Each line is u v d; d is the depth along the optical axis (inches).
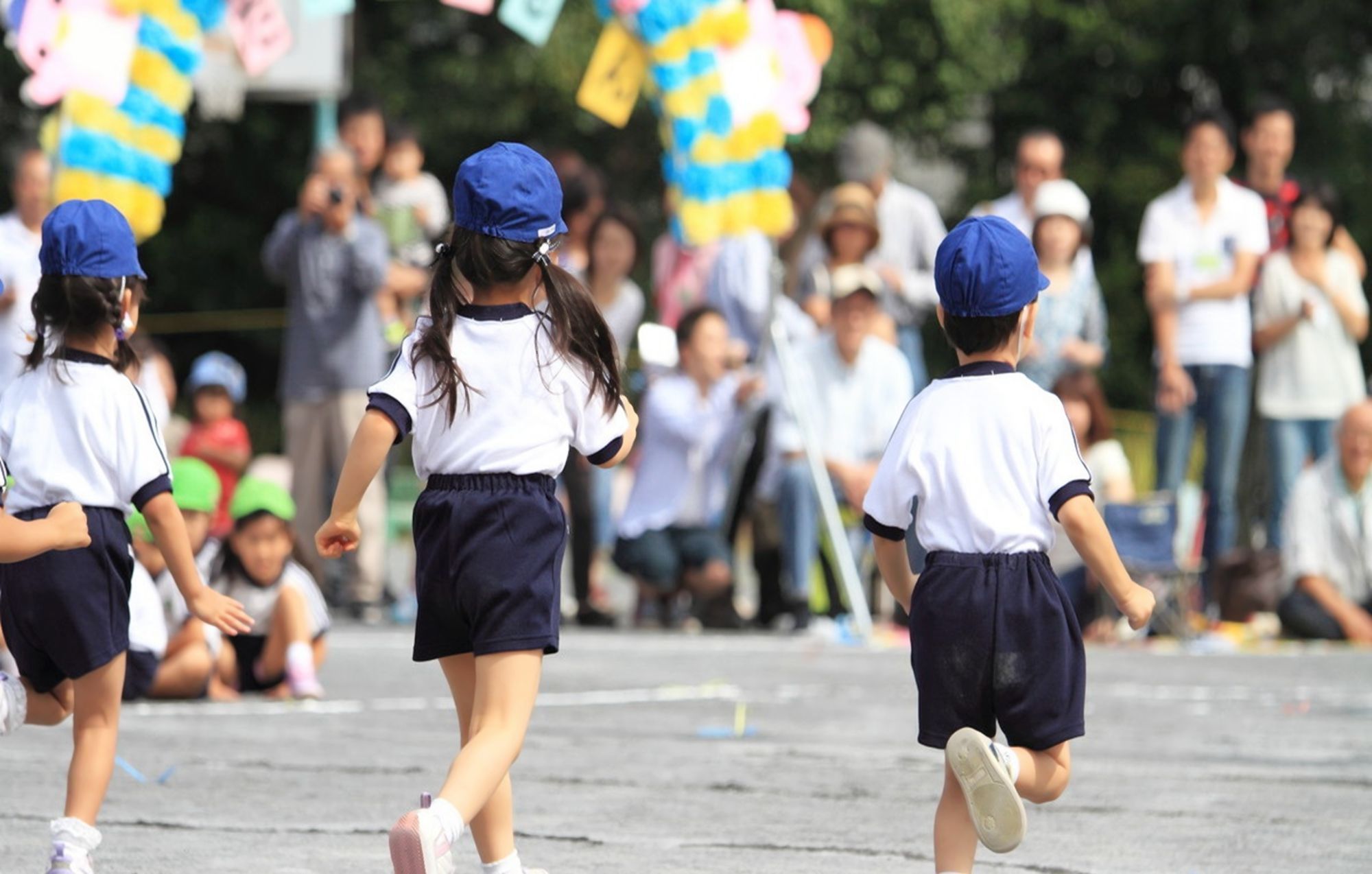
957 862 573.0
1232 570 1624.0
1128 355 3700.8
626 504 1668.3
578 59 3302.2
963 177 3966.5
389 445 577.6
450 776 548.4
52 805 763.4
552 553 580.4
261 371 3850.9
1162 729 1039.6
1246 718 1088.8
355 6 3430.1
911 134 3636.8
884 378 1595.7
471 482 577.9
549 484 585.6
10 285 1433.3
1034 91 3912.4
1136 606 588.7
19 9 1425.9
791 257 1995.6
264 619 1138.7
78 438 630.5
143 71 1443.2
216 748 922.1
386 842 702.5
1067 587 1588.3
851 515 1659.7
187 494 1111.0
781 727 1022.4
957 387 598.9
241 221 3752.5
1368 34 3806.6
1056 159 1659.7
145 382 1560.0
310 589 1149.7
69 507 588.7
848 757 918.4
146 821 735.7
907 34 3469.5
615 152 3550.7
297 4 1884.8
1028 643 578.6
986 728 591.8
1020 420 588.4
